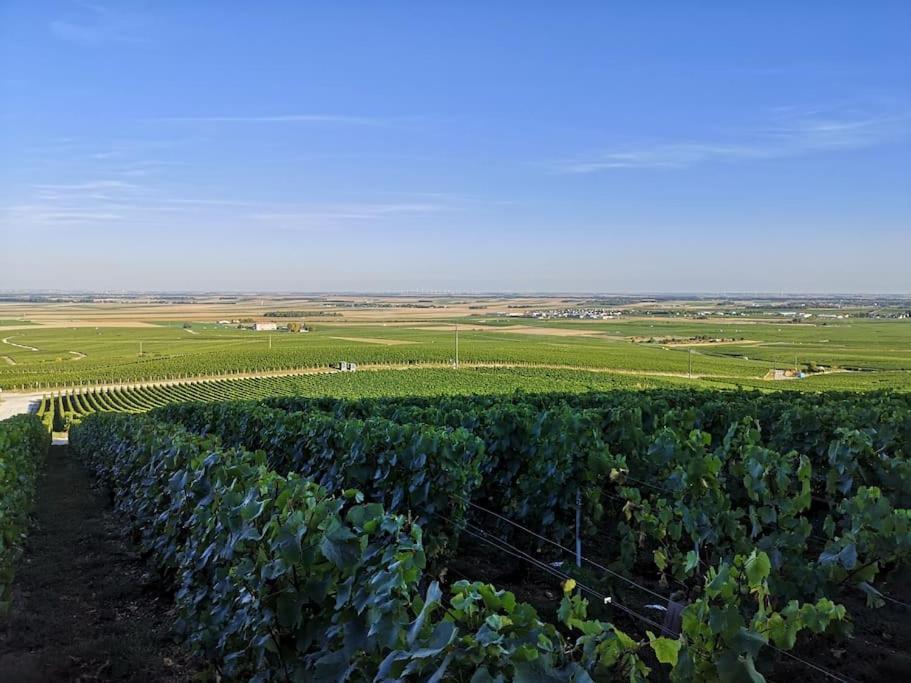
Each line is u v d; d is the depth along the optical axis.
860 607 6.37
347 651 3.39
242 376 81.50
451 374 68.56
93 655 5.67
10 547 7.73
